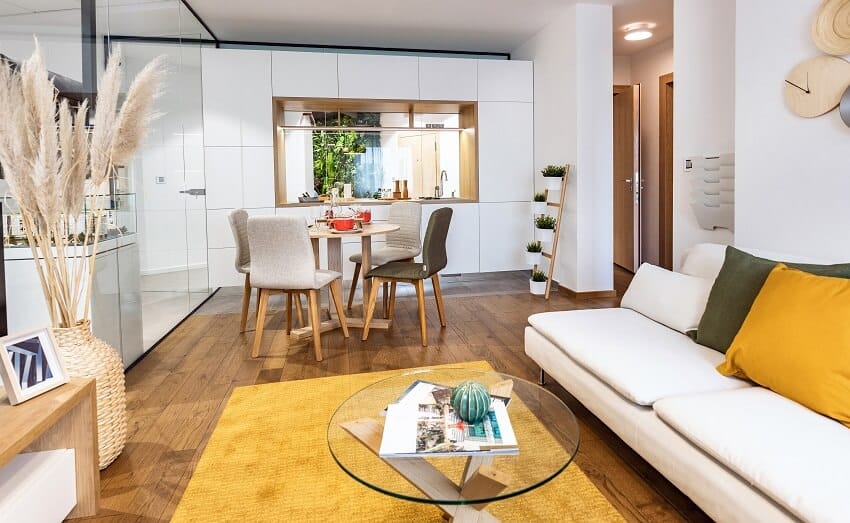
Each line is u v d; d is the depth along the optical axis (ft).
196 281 15.57
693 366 6.54
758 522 4.32
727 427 4.91
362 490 6.19
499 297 16.97
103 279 9.45
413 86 18.76
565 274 17.60
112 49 10.20
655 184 20.49
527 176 19.93
